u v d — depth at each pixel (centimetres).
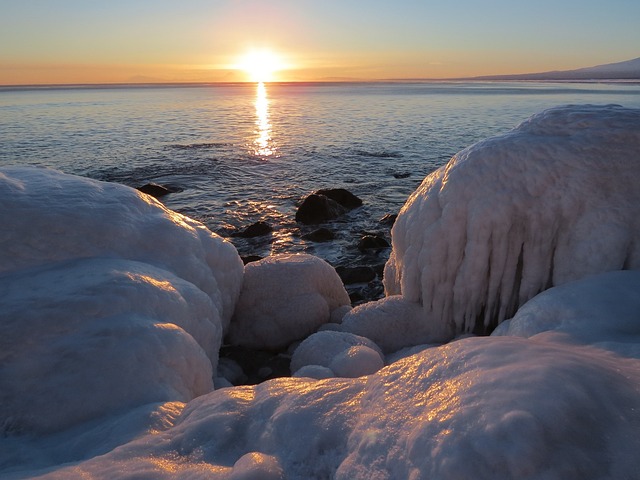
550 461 123
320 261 477
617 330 236
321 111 5453
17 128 3438
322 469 157
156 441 192
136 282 303
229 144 2655
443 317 370
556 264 326
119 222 361
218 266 412
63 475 170
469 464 124
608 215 311
